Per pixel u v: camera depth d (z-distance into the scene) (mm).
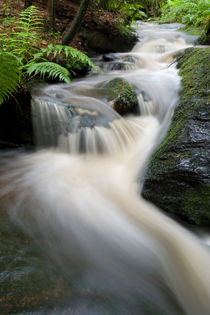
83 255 1478
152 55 6758
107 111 3395
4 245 1365
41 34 4969
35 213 1806
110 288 1250
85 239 1646
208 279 1574
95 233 1739
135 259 1565
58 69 2666
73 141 3080
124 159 3076
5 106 2719
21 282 1117
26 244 1431
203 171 2041
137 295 1266
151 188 2232
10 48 3014
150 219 2043
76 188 2340
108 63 5770
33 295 1056
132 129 3383
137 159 2941
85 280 1256
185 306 1326
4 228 1539
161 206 2133
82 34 6309
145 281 1393
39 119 3012
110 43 7023
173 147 2365
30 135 3016
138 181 2482
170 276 1497
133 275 1418
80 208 2016
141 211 2135
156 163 2373
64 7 6473
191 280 1528
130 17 8883
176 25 10922
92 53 6621
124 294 1239
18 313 952
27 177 2408
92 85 4270
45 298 1056
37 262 1289
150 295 1300
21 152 2936
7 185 2189
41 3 6605
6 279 1118
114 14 8320
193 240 1906
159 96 3854
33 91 3564
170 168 2195
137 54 6805
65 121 3113
